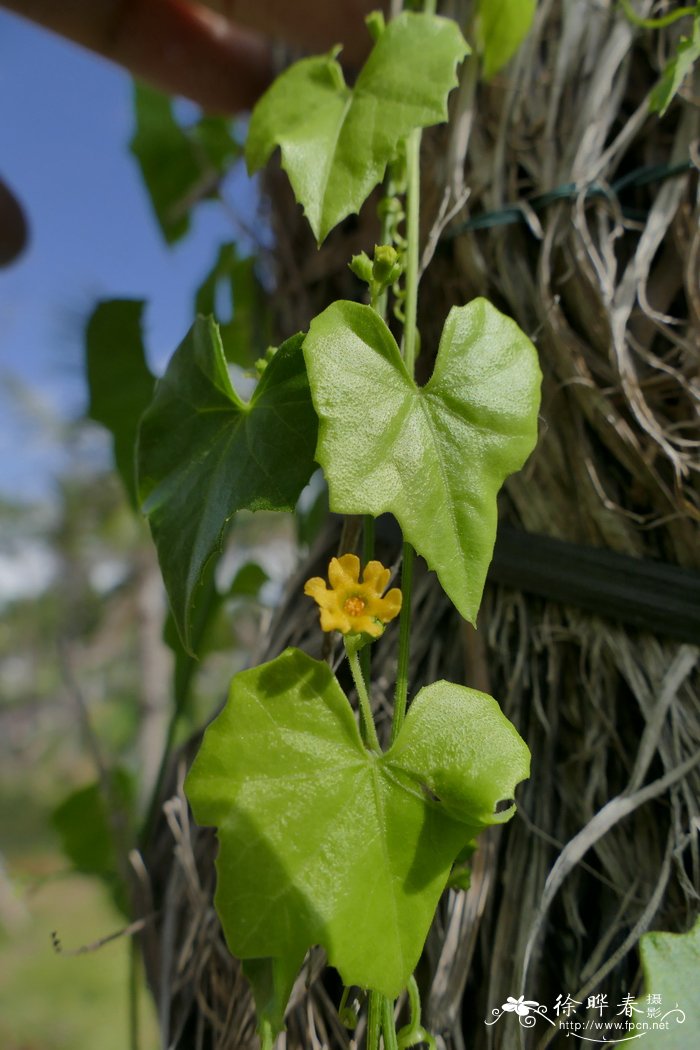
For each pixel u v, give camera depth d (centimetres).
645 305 14
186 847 15
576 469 14
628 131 15
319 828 10
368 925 9
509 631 15
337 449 10
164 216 25
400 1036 11
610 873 13
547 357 14
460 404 10
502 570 14
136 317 21
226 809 10
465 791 10
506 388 11
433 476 10
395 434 10
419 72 12
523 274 15
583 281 14
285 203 19
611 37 15
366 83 12
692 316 14
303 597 16
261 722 10
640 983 12
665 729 13
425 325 16
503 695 14
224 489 11
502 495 15
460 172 15
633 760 13
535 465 14
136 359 22
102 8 22
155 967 15
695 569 13
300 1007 13
